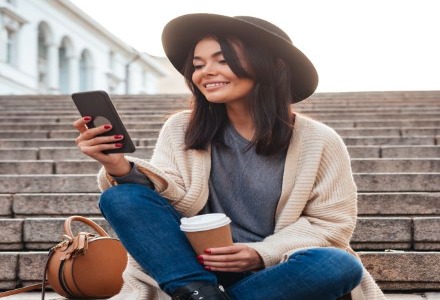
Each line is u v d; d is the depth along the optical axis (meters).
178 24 2.34
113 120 2.17
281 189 2.38
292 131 2.40
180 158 2.44
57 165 5.36
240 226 2.43
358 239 3.69
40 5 27.45
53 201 4.23
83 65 33.97
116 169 2.25
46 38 29.03
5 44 24.42
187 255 2.11
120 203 2.18
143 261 2.14
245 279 2.15
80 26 31.91
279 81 2.34
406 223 3.67
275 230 2.37
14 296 3.16
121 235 2.18
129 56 39.66
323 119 8.26
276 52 2.34
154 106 10.16
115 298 2.36
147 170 2.28
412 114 8.26
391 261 3.29
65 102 11.12
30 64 26.66
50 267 2.90
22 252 3.49
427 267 3.27
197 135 2.41
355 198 2.42
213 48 2.29
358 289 2.27
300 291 2.09
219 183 2.42
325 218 2.37
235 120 2.43
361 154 5.72
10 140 6.70
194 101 2.44
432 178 4.60
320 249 2.14
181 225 2.12
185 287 2.04
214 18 2.24
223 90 2.29
